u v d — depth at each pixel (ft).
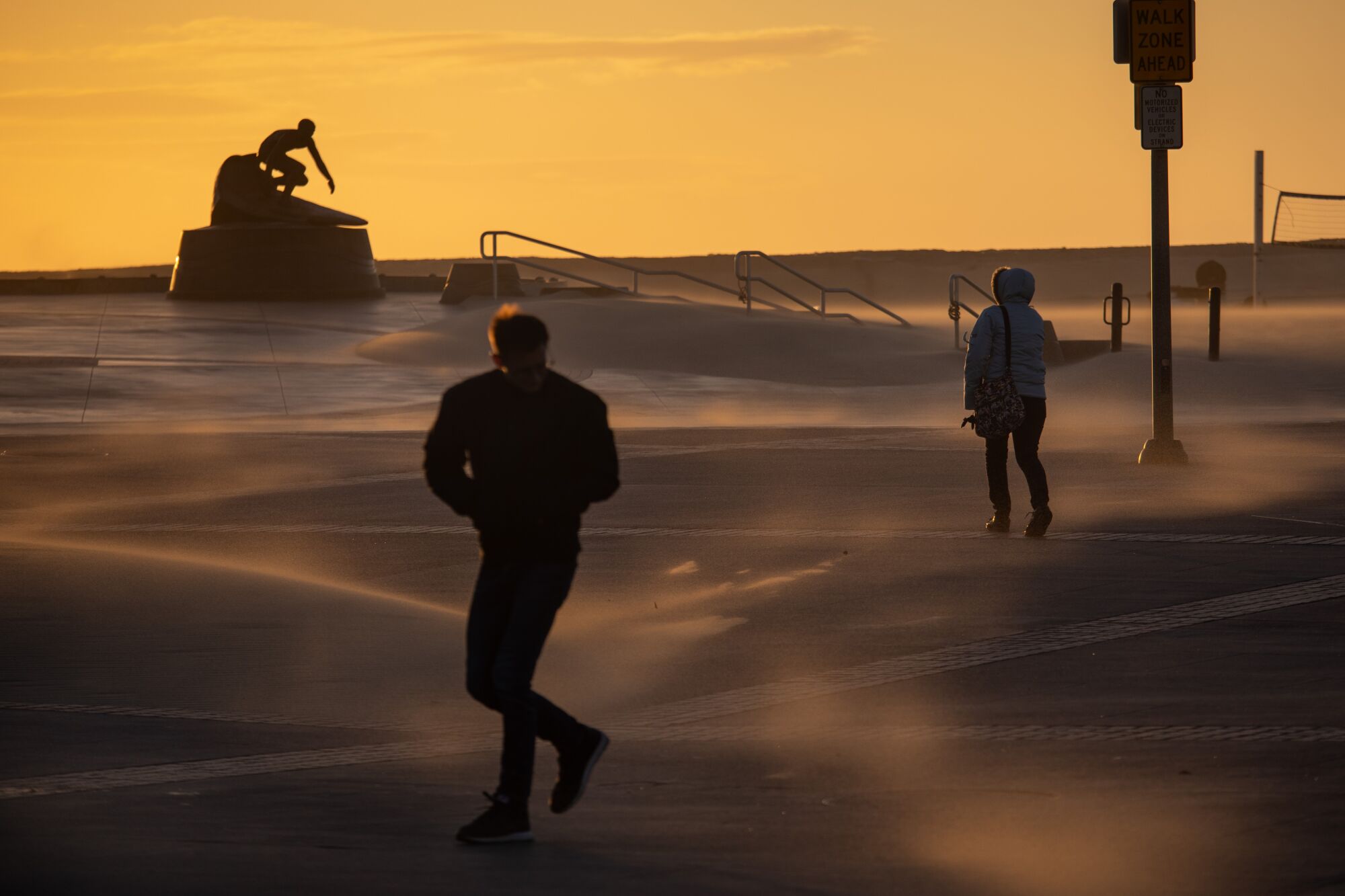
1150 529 93.50
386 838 42.09
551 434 42.42
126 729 54.39
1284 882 37.22
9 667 62.95
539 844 41.39
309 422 172.04
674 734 53.26
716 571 83.61
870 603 74.90
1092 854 39.45
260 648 66.44
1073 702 55.98
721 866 39.19
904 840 41.11
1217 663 61.41
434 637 68.95
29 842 41.42
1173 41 121.19
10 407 180.86
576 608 75.05
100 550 87.61
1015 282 92.99
